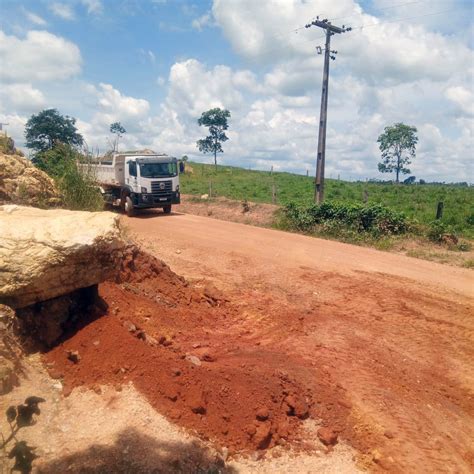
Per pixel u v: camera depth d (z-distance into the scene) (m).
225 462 4.55
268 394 5.42
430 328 8.80
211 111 59.62
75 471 4.02
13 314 5.23
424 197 33.84
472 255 15.73
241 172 53.53
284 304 9.58
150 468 4.19
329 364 6.91
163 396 5.01
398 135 60.03
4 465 3.86
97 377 5.11
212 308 8.94
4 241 5.25
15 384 4.75
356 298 10.23
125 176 21.62
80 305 5.96
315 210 20.03
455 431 5.70
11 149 11.01
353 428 5.43
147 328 6.87
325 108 22.88
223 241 15.17
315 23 22.33
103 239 5.56
